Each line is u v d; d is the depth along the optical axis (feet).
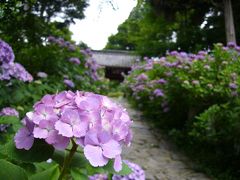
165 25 51.88
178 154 16.79
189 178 13.41
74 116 2.71
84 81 18.69
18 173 2.67
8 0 11.41
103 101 3.09
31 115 2.82
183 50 48.19
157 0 43.50
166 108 21.29
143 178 5.71
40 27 13.97
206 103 17.85
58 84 14.74
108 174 5.58
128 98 40.06
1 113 8.18
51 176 2.93
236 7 43.21
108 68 95.86
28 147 2.73
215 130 14.51
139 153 16.30
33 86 11.63
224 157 14.75
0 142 6.38
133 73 38.29
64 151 2.97
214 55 18.38
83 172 3.34
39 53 16.52
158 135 20.56
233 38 38.93
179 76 18.52
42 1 12.47
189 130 18.03
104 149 2.70
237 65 17.30
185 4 43.70
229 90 15.56
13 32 13.08
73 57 18.85
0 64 9.45
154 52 51.70
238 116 13.60
